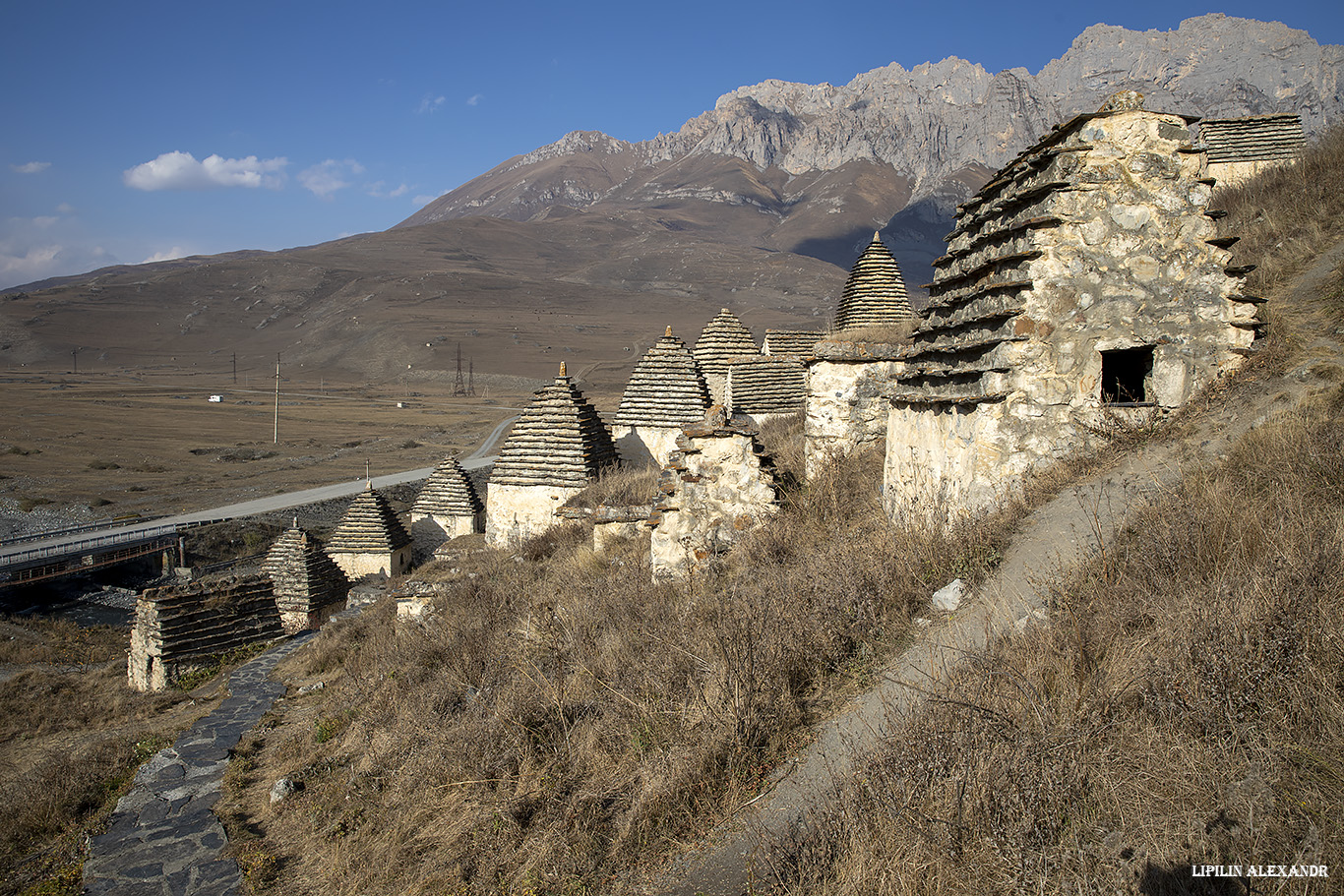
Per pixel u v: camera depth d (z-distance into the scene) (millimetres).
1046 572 6672
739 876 4809
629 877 5195
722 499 10828
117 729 15336
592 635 9258
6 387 136125
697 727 6172
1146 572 5891
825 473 12570
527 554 17281
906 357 11492
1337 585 4844
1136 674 4754
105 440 85938
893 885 4023
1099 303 8781
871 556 8008
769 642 6750
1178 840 3771
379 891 6211
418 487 66312
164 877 7398
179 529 48125
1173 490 7039
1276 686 4383
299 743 10602
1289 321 9445
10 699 19250
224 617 19266
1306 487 6203
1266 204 16500
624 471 22188
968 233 10898
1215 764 4105
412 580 20719
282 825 8172
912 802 4430
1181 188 8891
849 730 5777
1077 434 8742
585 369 187500
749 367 26844
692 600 9203
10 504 55750
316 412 123500
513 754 6945
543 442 22844
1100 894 3615
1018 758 4281
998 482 8758
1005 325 8930
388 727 9539
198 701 16203
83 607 38750
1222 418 8164
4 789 11039
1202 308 8859
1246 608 4793
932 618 6918
